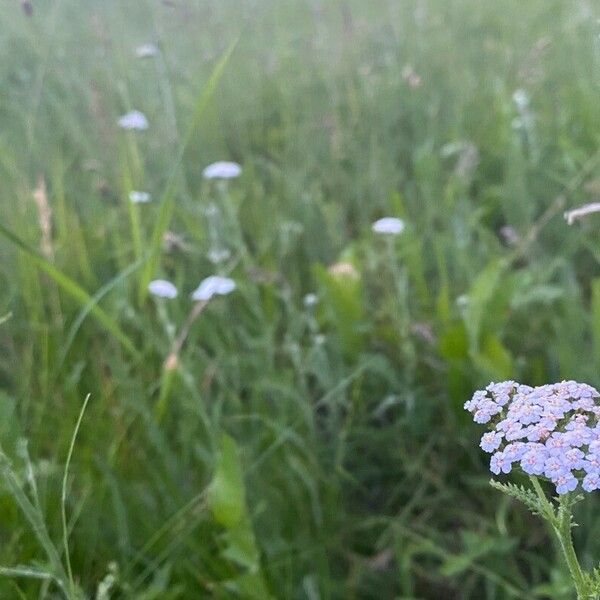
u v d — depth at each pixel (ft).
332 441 5.20
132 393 4.92
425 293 5.87
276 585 4.44
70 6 10.56
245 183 7.32
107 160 7.04
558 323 5.42
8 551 4.10
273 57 9.30
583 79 7.77
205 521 4.63
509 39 9.76
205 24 9.43
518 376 5.13
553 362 5.41
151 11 10.06
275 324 5.72
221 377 5.17
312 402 5.50
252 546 4.14
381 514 5.07
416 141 8.02
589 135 7.39
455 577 4.70
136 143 7.36
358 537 4.96
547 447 2.33
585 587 2.61
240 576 4.17
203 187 7.10
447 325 5.42
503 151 7.47
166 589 4.33
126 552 4.42
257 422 5.12
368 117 8.11
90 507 4.51
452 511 4.97
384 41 9.59
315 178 7.51
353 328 5.46
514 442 2.40
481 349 5.13
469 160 6.67
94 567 4.46
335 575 4.73
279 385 5.02
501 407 2.63
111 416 4.98
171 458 4.76
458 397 5.23
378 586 4.69
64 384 5.04
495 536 4.77
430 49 9.63
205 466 4.87
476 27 10.61
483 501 4.99
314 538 4.78
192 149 7.72
